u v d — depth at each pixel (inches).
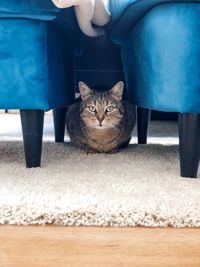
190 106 40.9
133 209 32.1
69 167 47.1
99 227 31.6
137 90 51.8
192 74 40.3
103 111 58.2
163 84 41.9
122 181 40.7
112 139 58.4
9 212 31.9
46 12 40.9
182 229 31.5
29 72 42.6
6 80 42.7
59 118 68.6
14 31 41.8
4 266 31.2
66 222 31.7
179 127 43.0
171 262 31.1
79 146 62.0
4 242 31.2
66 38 53.9
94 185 39.1
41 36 42.3
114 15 50.0
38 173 43.7
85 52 69.8
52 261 31.3
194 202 33.9
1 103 43.2
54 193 36.2
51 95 44.8
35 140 45.9
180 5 39.3
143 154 56.7
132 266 31.1
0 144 63.4
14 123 105.8
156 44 42.1
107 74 70.7
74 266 31.1
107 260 31.1
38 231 31.3
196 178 42.8
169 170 46.3
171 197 35.3
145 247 31.0
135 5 41.8
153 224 31.6
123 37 58.2
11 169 45.6
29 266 31.2
